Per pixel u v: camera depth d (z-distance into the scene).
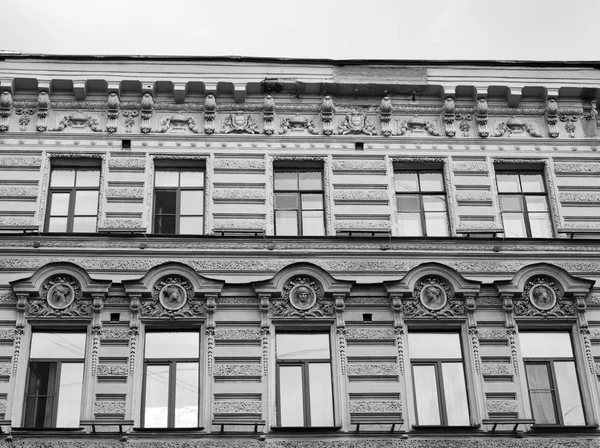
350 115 30.03
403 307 27.25
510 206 29.58
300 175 29.53
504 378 26.69
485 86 30.12
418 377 26.81
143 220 28.22
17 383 25.86
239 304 27.06
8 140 28.95
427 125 30.03
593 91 30.47
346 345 26.75
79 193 28.80
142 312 26.75
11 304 26.72
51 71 29.34
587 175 29.81
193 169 29.33
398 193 29.42
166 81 29.48
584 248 28.42
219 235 27.81
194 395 26.20
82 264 27.28
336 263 27.77
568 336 27.59
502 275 27.92
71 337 26.70
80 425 25.23
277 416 26.16
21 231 27.64
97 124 29.39
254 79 29.69
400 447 25.58
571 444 25.84
